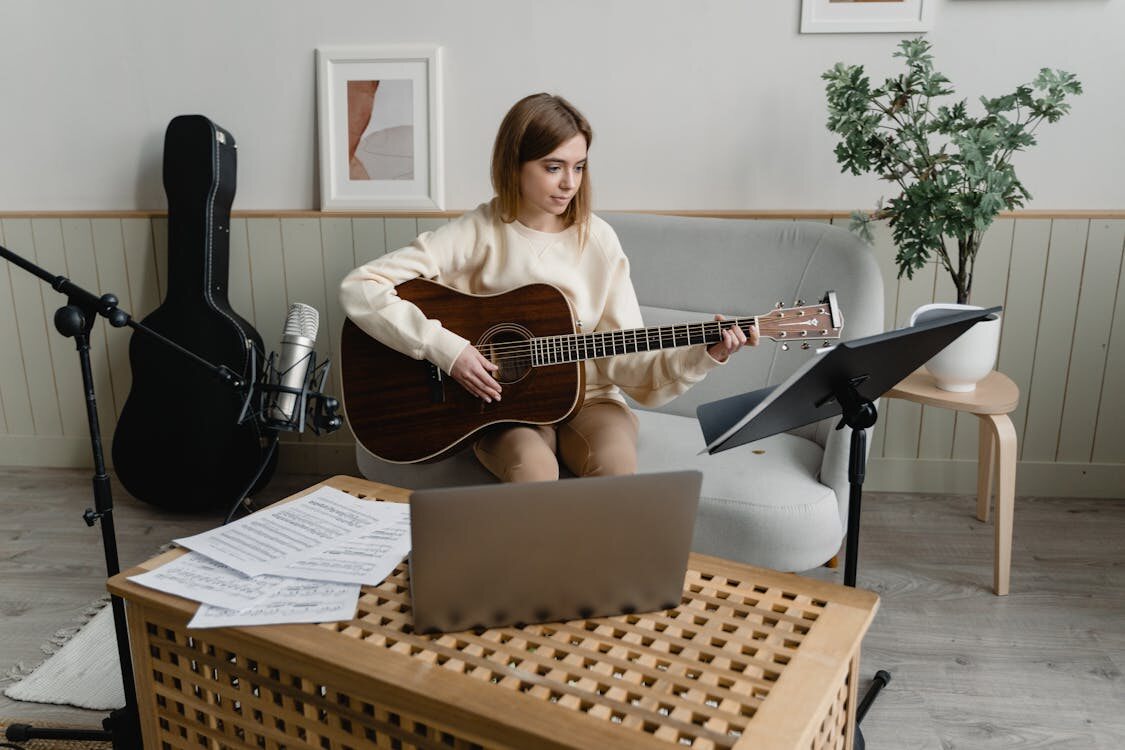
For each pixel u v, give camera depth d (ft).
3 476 10.31
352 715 4.05
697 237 8.05
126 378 10.26
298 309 5.25
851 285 7.35
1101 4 8.37
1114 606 7.50
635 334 6.23
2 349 10.35
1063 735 5.97
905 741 5.91
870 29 8.61
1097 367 9.13
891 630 7.14
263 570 4.64
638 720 3.61
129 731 5.35
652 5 8.85
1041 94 8.59
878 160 7.86
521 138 6.46
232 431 9.03
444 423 6.59
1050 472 9.47
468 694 3.72
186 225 9.07
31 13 9.55
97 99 9.70
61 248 9.95
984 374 7.50
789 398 4.68
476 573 3.99
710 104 9.02
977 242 7.81
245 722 4.44
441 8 9.08
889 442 9.61
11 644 7.05
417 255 6.84
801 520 6.11
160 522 9.16
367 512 5.30
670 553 4.17
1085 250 8.82
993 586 7.75
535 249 6.87
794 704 3.67
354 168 9.45
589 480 3.88
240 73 9.45
